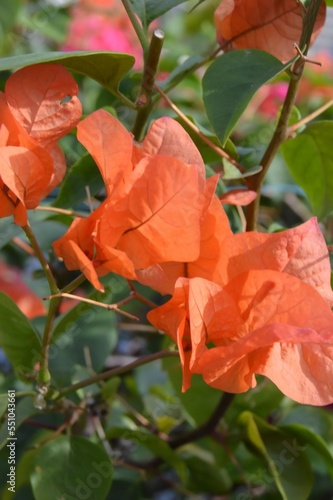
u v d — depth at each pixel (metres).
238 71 0.41
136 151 0.39
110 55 0.42
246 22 0.45
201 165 0.38
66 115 0.41
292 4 0.44
